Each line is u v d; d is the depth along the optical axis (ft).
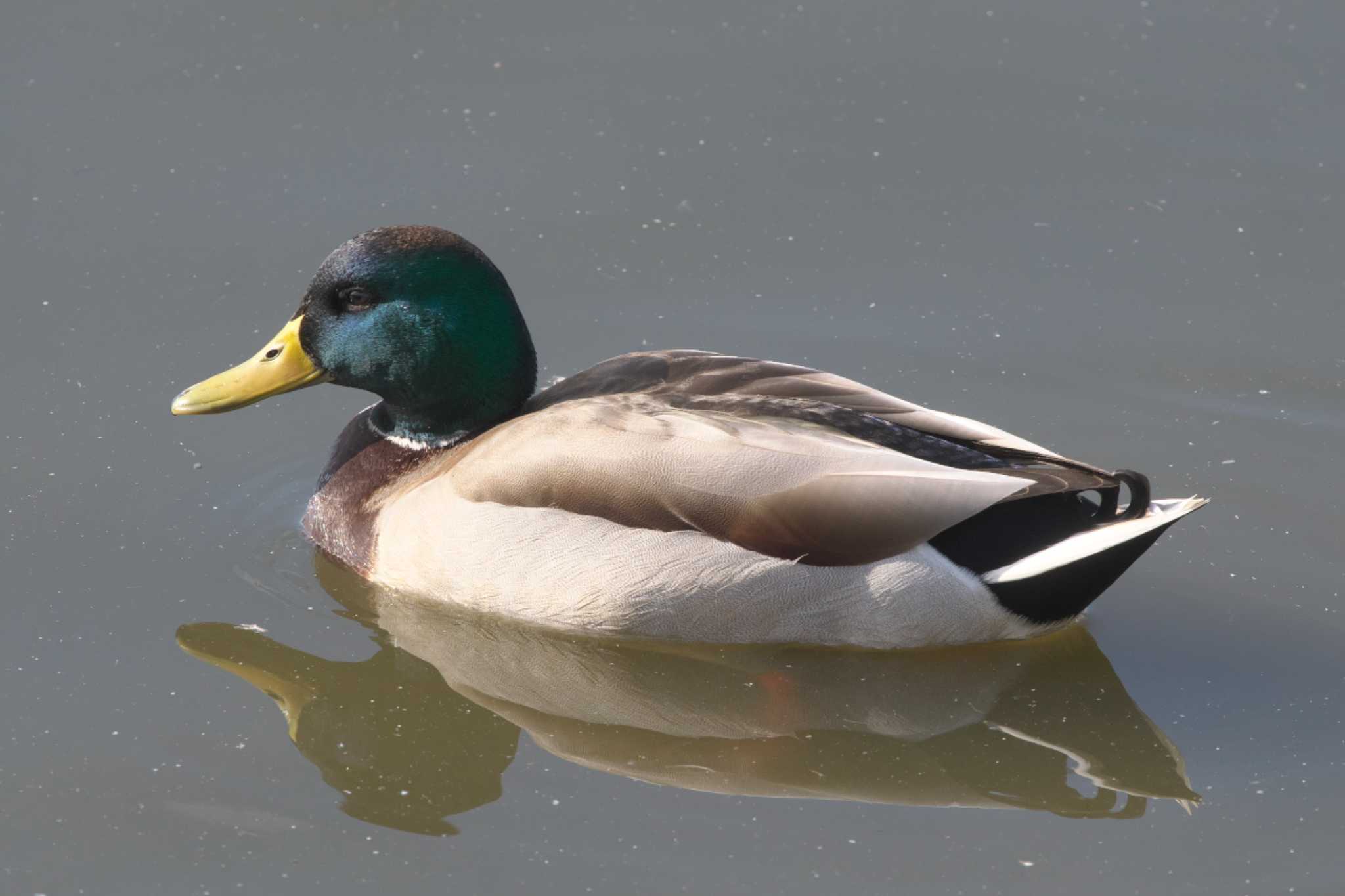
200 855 34.09
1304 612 41.83
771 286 53.93
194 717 38.32
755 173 58.18
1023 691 39.88
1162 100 60.70
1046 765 37.83
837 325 52.49
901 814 35.86
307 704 39.11
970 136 59.62
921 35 64.03
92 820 34.96
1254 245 54.85
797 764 37.96
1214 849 34.37
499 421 43.47
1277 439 47.85
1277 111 59.93
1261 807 35.58
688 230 55.98
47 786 35.86
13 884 33.24
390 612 42.22
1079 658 40.52
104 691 38.96
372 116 59.77
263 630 41.39
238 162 57.72
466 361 42.52
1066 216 56.39
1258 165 57.93
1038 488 37.65
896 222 56.34
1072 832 35.14
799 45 63.62
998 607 38.81
